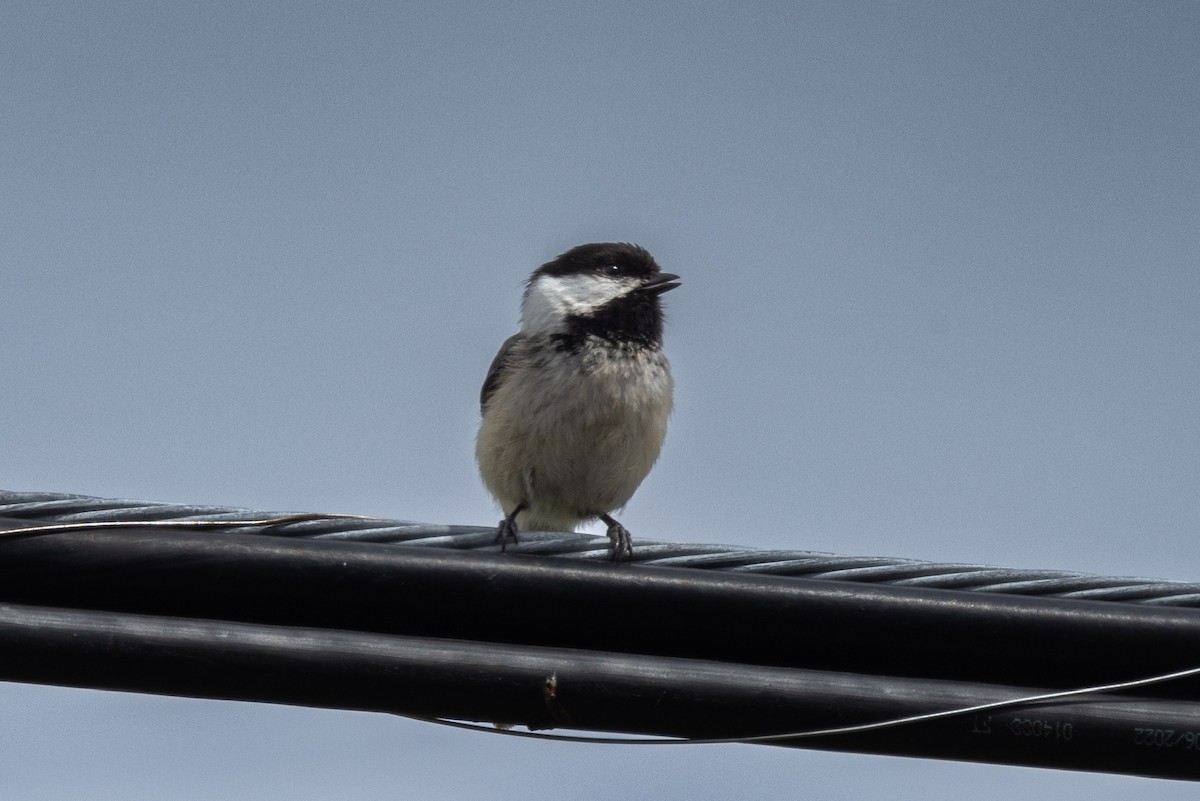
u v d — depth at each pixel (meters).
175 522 8.45
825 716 8.16
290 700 8.14
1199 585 8.51
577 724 8.28
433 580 8.53
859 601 8.52
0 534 8.24
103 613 8.11
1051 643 8.45
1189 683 8.39
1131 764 8.09
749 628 8.55
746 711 8.18
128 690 8.06
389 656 8.16
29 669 7.95
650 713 8.20
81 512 8.40
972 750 8.15
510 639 8.64
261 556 8.45
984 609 8.47
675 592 8.56
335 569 8.48
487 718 8.25
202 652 8.03
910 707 8.15
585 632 8.62
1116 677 8.48
